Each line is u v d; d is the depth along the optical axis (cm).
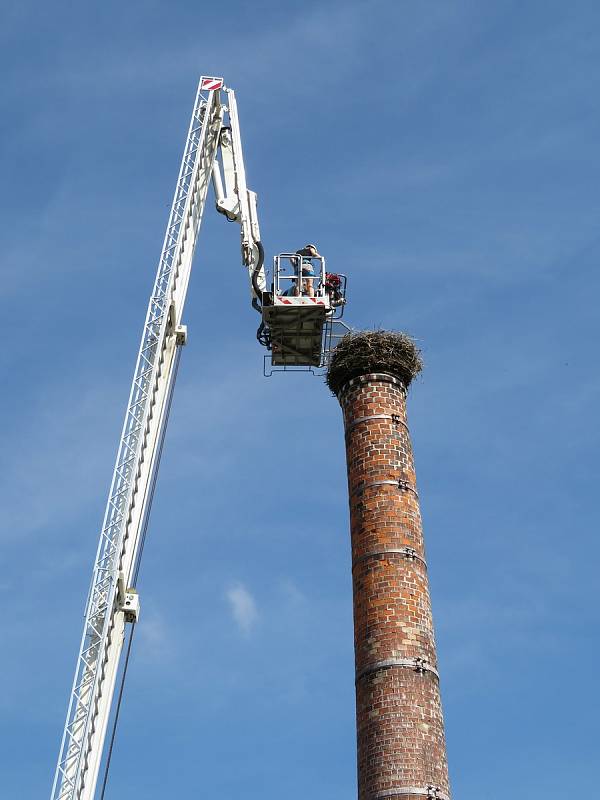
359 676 4497
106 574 4622
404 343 5244
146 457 4988
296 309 5753
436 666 4516
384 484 4872
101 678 4453
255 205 6172
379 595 4612
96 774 4322
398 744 4266
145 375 5131
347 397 5166
